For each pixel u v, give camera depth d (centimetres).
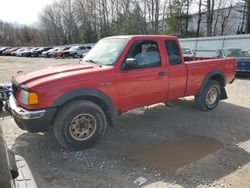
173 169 368
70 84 398
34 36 8894
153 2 4688
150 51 493
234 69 685
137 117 584
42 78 402
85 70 425
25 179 234
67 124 401
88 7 6119
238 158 403
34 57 4147
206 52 2022
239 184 337
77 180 345
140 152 419
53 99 387
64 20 7606
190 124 547
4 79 1330
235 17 3975
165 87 519
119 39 488
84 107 409
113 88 442
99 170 368
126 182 340
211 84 622
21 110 393
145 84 484
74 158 399
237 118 595
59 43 7944
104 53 486
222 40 1872
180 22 4116
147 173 359
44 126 393
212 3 3978
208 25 3969
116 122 552
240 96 839
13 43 9106
